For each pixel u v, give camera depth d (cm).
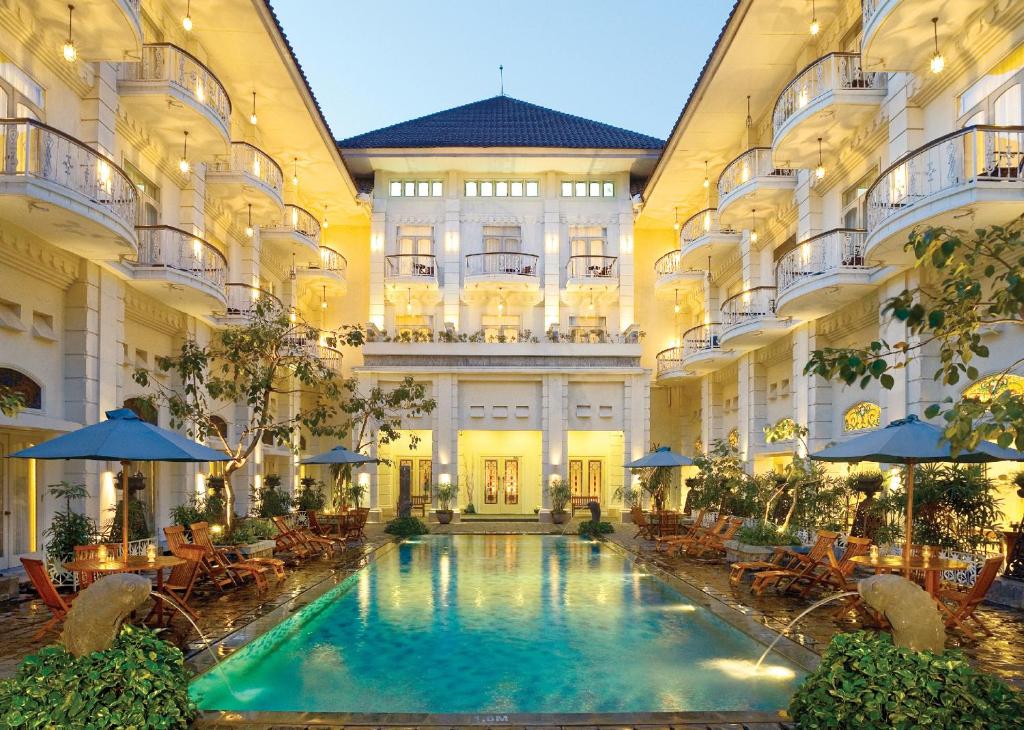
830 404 1730
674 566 1423
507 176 3038
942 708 464
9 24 1091
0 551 1177
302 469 2714
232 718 565
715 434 2639
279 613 943
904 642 530
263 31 1748
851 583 1143
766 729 554
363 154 2814
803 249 1598
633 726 561
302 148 2405
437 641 887
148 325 1650
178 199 1742
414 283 2888
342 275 2816
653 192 2736
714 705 651
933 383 1287
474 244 2998
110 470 1380
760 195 1898
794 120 1515
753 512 1847
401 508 2325
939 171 1112
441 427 2700
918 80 1301
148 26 1588
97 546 945
